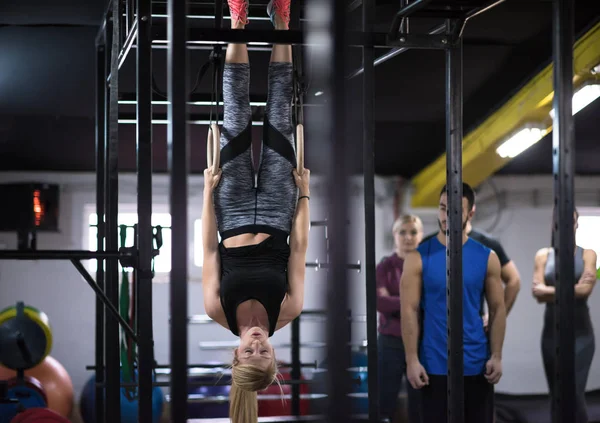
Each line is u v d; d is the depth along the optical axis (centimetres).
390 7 504
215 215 327
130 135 697
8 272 736
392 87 645
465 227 385
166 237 762
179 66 208
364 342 609
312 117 486
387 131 713
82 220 743
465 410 375
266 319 317
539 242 803
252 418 315
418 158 741
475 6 299
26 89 631
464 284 376
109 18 459
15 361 564
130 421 559
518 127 651
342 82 187
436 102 670
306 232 326
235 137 327
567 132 252
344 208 185
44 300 740
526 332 797
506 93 639
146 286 320
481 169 713
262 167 331
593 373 795
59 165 727
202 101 443
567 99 252
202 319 650
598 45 555
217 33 291
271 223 324
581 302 511
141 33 319
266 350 313
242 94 329
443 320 378
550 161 780
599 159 771
